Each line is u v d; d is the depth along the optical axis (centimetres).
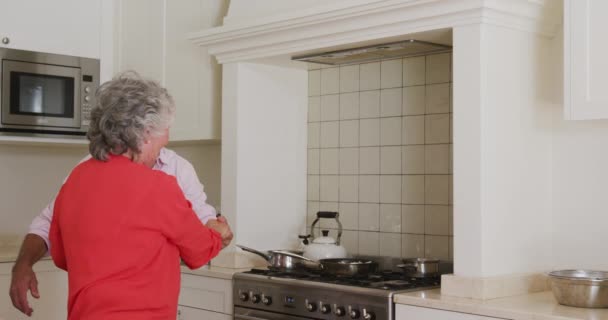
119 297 208
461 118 291
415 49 339
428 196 361
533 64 308
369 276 338
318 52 356
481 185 285
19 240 466
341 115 398
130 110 216
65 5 440
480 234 285
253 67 388
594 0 276
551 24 312
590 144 306
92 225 212
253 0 371
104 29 453
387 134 378
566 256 313
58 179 483
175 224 217
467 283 286
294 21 339
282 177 402
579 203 309
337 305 311
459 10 288
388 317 293
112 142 217
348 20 323
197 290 377
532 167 307
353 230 392
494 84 291
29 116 423
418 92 365
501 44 294
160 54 429
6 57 416
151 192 215
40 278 413
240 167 382
